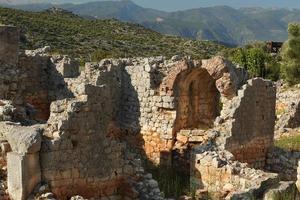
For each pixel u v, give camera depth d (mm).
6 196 14438
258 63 60562
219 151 21000
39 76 26641
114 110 26141
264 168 24516
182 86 25109
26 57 25859
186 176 22719
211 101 26781
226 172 19172
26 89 25922
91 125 15617
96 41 100562
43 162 14562
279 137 33188
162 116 25047
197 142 24016
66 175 15000
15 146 14445
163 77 25500
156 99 25125
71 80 25656
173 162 24547
